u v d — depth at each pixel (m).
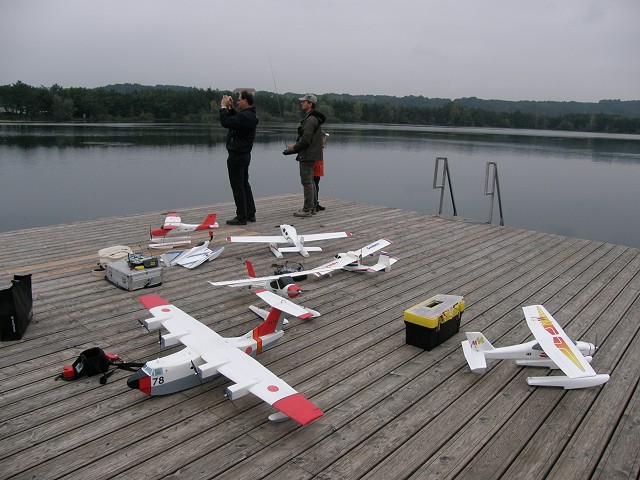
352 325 5.50
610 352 4.96
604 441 3.56
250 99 9.30
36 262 7.39
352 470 3.22
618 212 18.66
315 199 11.53
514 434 3.63
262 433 3.58
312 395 4.10
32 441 3.41
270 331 4.65
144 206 17.48
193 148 31.98
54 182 21.25
